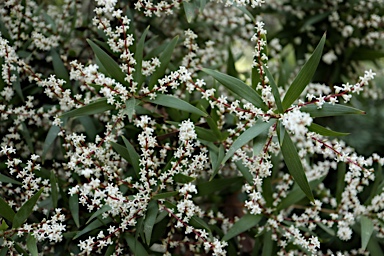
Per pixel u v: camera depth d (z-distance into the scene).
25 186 0.66
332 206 0.76
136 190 0.68
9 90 0.71
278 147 0.67
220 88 0.81
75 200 0.68
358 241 0.77
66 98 0.68
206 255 0.74
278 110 0.62
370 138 0.87
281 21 0.92
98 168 0.66
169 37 0.84
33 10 0.80
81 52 0.81
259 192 0.68
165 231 0.73
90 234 0.69
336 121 0.89
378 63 0.91
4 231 0.64
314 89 0.80
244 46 0.86
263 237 0.73
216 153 0.68
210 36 0.85
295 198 0.71
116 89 0.63
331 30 0.89
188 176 0.65
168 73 0.75
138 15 0.82
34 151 0.76
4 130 0.76
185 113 0.71
